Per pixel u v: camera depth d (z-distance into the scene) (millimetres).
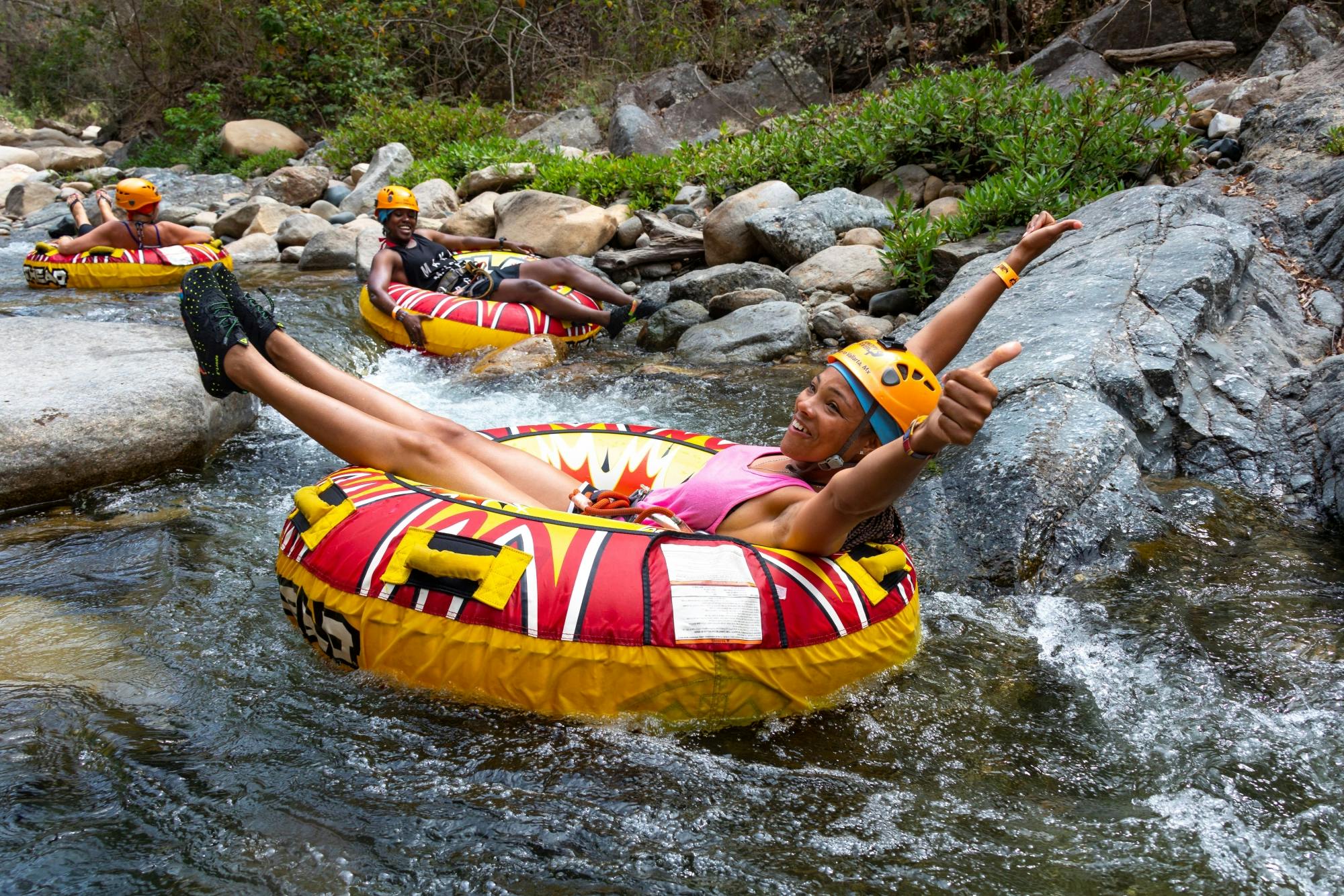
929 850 2402
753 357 7145
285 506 4625
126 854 2342
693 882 2297
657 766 2691
